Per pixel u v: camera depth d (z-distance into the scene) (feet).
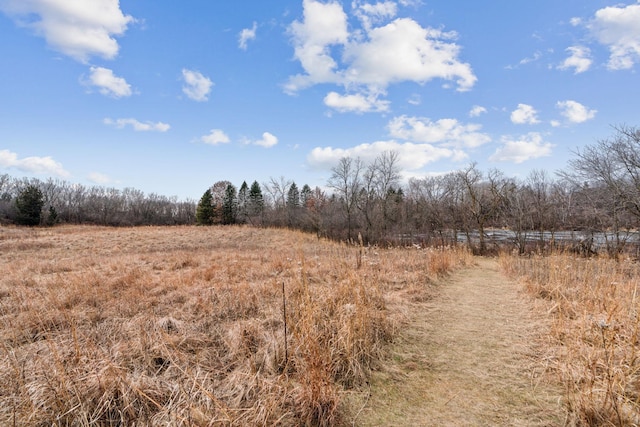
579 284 19.51
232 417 7.32
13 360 9.37
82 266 31.73
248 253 44.11
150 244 60.03
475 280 27.76
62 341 11.58
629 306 13.05
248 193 165.37
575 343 10.62
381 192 97.40
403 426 7.69
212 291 18.90
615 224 42.93
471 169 69.62
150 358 10.48
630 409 7.37
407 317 15.64
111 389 8.02
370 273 23.24
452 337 13.35
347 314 12.60
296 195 168.66
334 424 7.75
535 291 19.89
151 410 7.86
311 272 25.66
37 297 18.12
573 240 47.32
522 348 11.98
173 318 14.53
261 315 15.49
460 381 9.75
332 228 95.91
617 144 41.83
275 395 8.21
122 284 21.79
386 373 10.27
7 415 7.42
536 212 59.26
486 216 65.46
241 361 10.53
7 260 37.86
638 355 9.11
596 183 45.37
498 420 7.85
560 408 8.23
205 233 85.10
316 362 8.56
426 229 82.12
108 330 13.12
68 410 7.38
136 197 192.85
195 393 8.00
